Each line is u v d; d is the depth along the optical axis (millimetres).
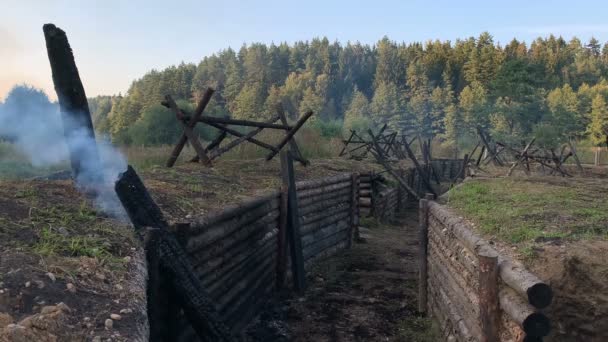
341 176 11586
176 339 4152
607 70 112500
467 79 98812
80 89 4375
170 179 6941
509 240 4852
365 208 15094
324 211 10641
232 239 6051
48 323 2229
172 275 3857
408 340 6504
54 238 3326
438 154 38125
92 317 2498
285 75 138125
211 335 3955
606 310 3875
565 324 3949
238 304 6273
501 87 48688
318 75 128750
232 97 114812
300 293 8281
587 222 5293
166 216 4949
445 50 125812
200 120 8789
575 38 142000
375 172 16344
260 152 13258
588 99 66688
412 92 103625
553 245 4492
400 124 84312
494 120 48594
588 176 17297
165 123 23656
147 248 3635
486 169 16375
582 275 4039
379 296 8320
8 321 2211
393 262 10711
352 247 12086
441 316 6465
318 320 7113
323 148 18641
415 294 8477
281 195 8102
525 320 3537
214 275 5520
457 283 5598
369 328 6883
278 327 6727
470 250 5098
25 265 2820
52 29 4168
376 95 93750
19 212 3670
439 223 6902
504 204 6574
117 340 2330
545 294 3518
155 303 3598
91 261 3088
